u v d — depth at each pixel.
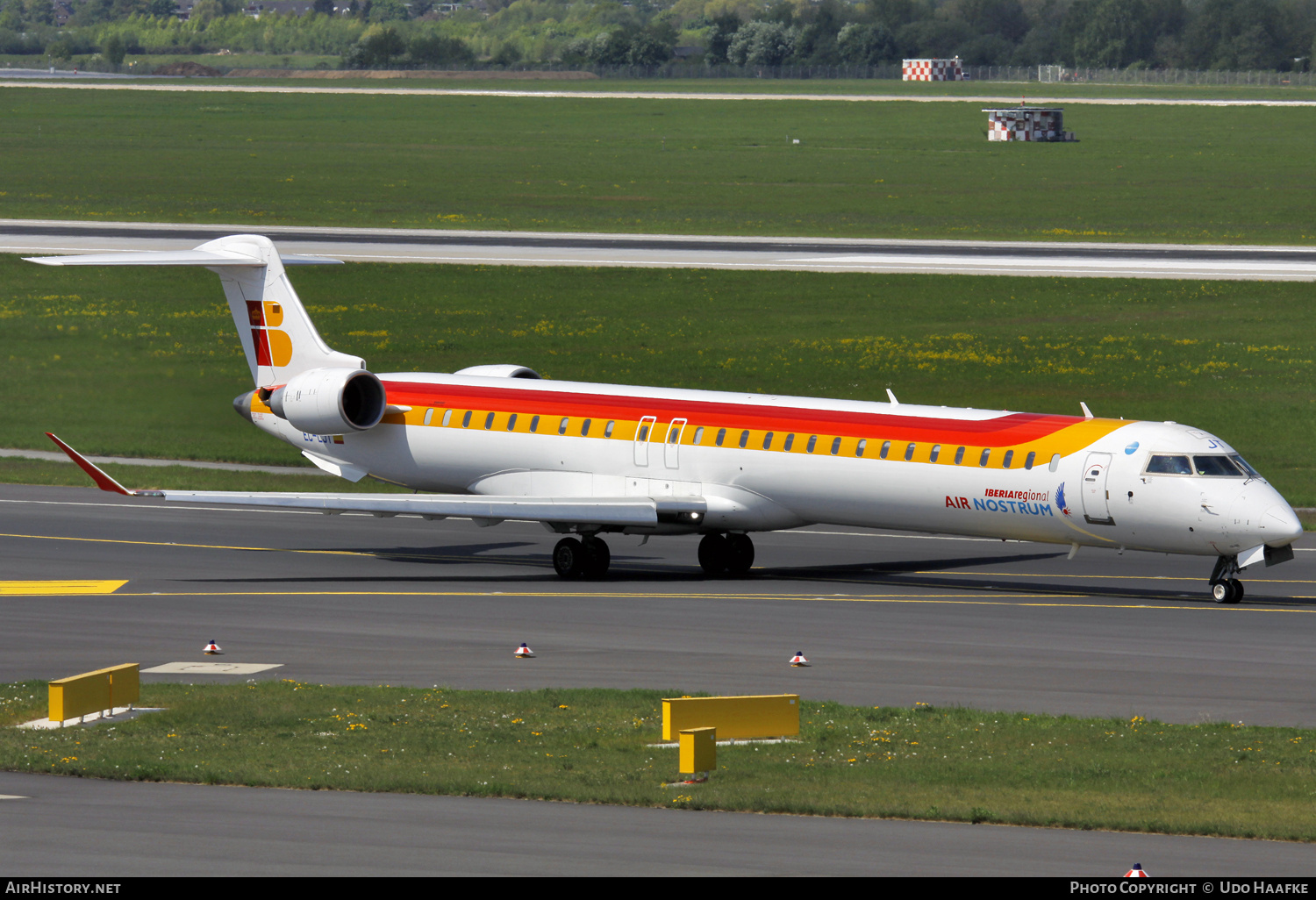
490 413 159.50
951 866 60.44
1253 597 134.12
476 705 91.88
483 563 155.00
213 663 107.12
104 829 65.00
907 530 140.75
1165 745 82.00
